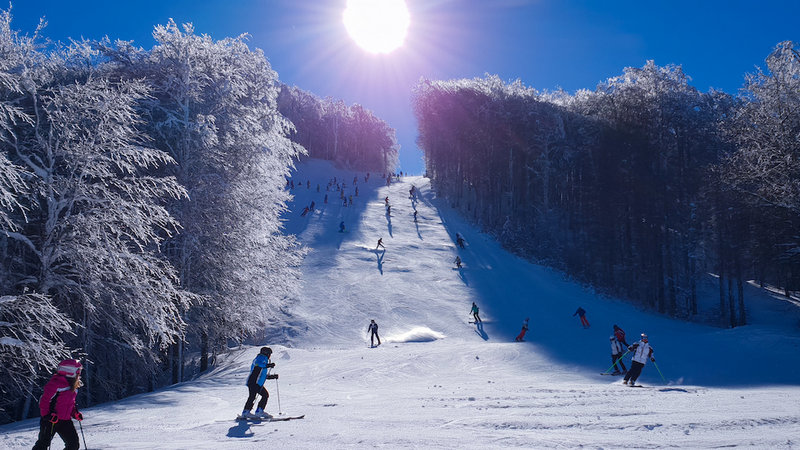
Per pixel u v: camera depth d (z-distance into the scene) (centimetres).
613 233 4541
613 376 1452
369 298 3194
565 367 1639
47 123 1531
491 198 6238
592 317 2967
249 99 2409
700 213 4188
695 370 1441
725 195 3550
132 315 1446
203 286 1981
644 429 600
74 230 1384
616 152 4591
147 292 1468
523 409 820
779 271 3538
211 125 1994
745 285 4875
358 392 1220
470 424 668
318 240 4472
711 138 4634
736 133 3144
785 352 1628
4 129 1398
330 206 5962
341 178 9012
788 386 1216
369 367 1700
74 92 1471
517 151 6334
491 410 819
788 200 2691
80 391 1584
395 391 1212
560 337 2303
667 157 4653
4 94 1405
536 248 4731
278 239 2448
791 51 2912
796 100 2888
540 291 3512
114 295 1441
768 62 2981
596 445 499
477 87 6975
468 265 4047
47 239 1365
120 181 1504
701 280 4875
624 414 732
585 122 5353
